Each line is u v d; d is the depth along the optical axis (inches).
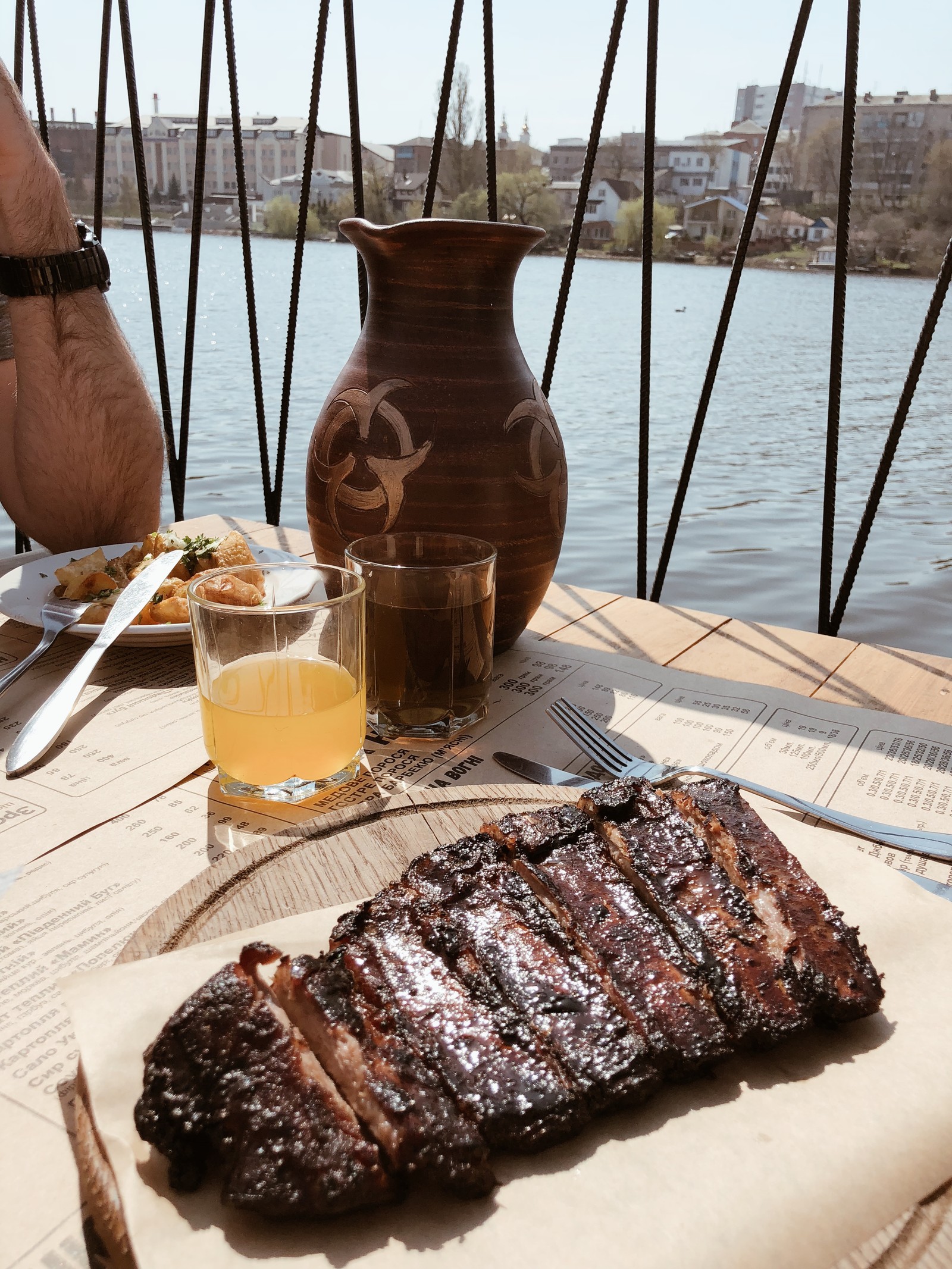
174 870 33.1
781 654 54.5
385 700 42.8
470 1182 20.0
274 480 96.9
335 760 37.8
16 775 39.2
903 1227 19.7
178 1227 19.7
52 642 48.0
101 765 40.3
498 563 46.7
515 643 55.1
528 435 45.8
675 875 28.8
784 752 41.8
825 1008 24.7
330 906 29.7
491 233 42.2
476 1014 24.0
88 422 67.1
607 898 28.2
